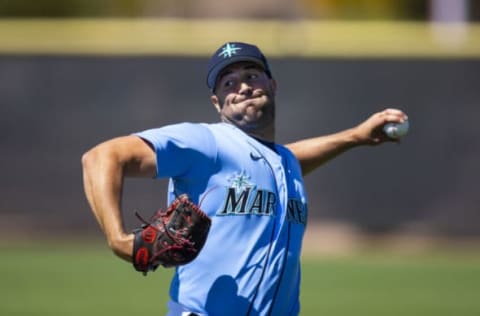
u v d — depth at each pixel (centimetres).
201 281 1166
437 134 4512
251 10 7356
